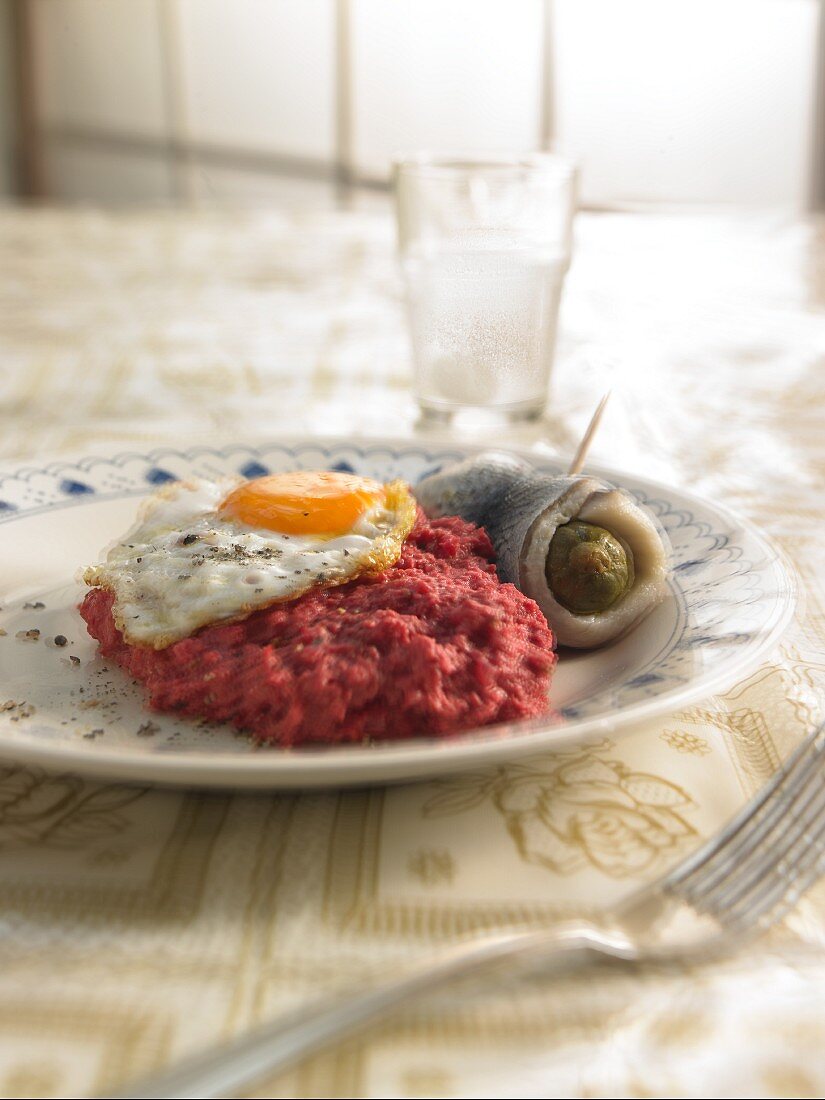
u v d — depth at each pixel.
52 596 0.25
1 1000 0.13
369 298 0.62
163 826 0.16
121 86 1.93
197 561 0.22
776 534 0.30
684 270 0.71
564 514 0.24
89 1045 0.12
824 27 1.63
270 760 0.15
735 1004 0.13
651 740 0.19
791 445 0.39
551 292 0.39
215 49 1.90
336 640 0.20
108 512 0.28
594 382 0.47
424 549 0.24
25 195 1.95
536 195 0.37
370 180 1.88
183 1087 0.11
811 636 0.23
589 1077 0.12
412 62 1.86
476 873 0.15
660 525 0.25
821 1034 0.12
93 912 0.14
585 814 0.17
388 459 0.31
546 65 1.80
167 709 0.20
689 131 1.79
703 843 0.16
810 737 0.19
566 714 0.18
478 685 0.19
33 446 0.37
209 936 0.14
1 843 0.16
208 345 0.52
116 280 0.66
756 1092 0.12
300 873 0.15
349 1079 0.12
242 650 0.20
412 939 0.14
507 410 0.40
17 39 1.87
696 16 1.74
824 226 0.87
